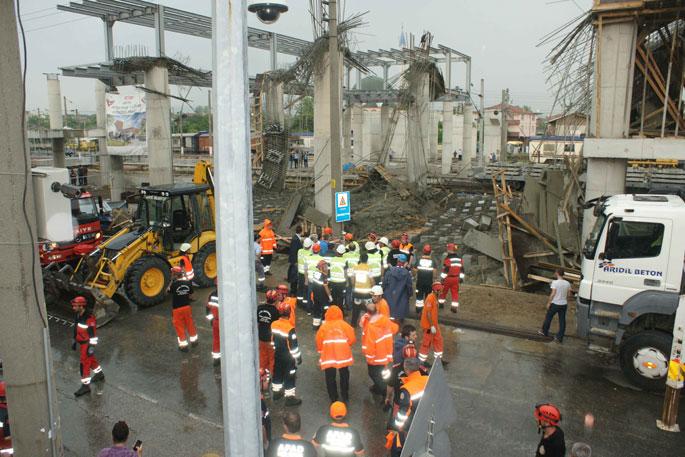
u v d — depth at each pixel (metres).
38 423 4.85
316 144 20.20
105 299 11.48
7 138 4.43
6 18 4.32
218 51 2.71
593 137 13.09
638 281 8.33
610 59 12.61
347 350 7.79
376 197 23.69
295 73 19.88
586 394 8.14
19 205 4.55
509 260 13.86
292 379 7.90
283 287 8.34
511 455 6.60
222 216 2.75
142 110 24.98
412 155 23.77
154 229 12.61
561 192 15.31
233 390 2.81
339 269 11.02
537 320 11.03
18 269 4.61
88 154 50.47
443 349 9.83
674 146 12.01
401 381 6.64
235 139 2.70
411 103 23.67
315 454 4.71
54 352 10.17
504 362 9.26
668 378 7.10
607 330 8.69
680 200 8.91
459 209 21.27
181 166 42.81
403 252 12.65
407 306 10.46
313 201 23.45
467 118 40.03
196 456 6.74
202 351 10.02
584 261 8.97
